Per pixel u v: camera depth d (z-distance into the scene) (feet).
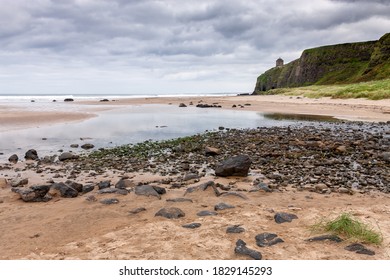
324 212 27.07
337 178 39.50
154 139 73.00
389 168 44.78
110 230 23.76
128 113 137.90
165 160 51.37
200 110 156.97
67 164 49.42
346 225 22.41
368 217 25.89
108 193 32.01
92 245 21.27
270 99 237.45
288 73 650.02
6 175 42.80
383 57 368.48
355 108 148.25
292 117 122.93
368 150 58.13
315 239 21.72
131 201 29.99
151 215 26.63
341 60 522.47
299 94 261.24
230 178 40.01
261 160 49.80
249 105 185.37
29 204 30.09
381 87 192.95
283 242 21.48
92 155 55.62
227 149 60.08
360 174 41.68
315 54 561.02
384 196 32.63
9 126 90.53
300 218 25.70
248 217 25.80
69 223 24.97
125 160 51.70
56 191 32.09
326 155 53.93
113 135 78.38
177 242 21.52
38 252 20.53
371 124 98.12
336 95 196.65
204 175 41.68
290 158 51.88
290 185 36.60
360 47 515.09
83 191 34.30
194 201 30.01
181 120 112.68
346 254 20.04
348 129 87.25
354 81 363.15
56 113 126.00
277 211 27.32
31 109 149.59
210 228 23.65
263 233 22.26
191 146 62.44
